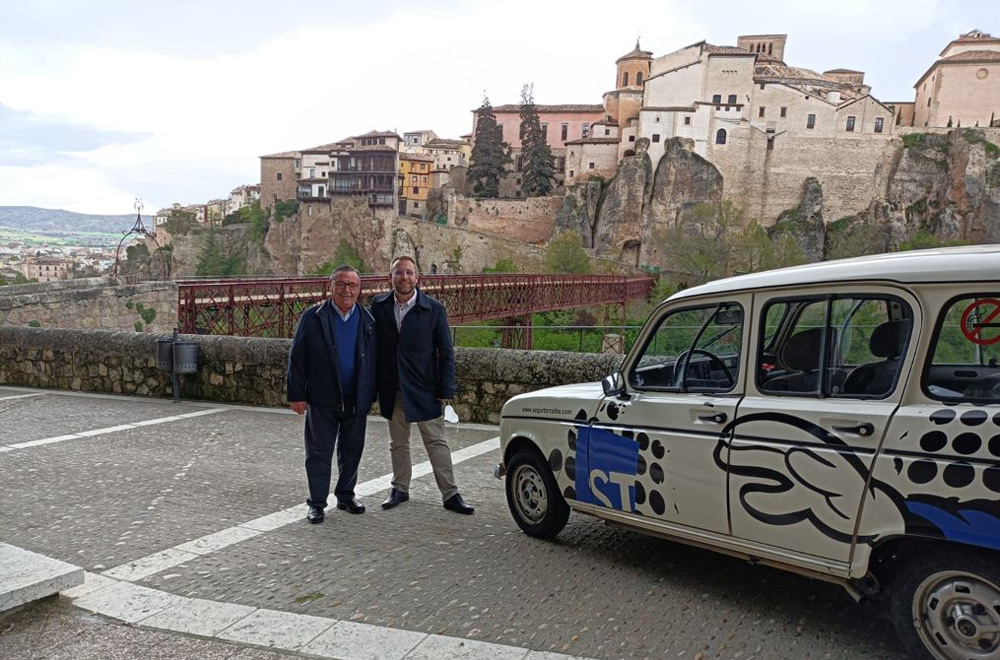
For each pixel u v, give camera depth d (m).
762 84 99.44
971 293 2.62
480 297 35.06
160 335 10.84
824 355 3.02
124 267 126.88
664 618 3.30
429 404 5.10
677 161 96.94
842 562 2.84
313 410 5.00
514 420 4.60
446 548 4.36
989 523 2.42
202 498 5.54
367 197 100.69
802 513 2.96
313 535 4.65
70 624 3.41
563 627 3.24
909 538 2.66
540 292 41.59
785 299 3.18
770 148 99.12
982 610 2.51
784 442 3.03
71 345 11.62
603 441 3.92
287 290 22.61
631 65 113.94
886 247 93.31
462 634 3.20
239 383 10.15
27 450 7.25
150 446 7.41
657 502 3.62
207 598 3.68
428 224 99.44
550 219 105.06
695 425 3.42
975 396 2.58
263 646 3.16
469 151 126.81
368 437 7.86
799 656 2.92
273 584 3.85
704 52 99.56
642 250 96.62
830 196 98.12
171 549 4.42
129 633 3.32
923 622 2.68
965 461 2.49
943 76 99.19
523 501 4.59
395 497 5.30
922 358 2.71
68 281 20.17
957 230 91.69
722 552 3.36
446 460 5.15
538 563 4.06
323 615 3.45
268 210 117.81
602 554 4.19
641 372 3.83
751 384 3.26
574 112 116.81
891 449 2.69
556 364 8.01
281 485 5.89
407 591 3.71
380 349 5.17
